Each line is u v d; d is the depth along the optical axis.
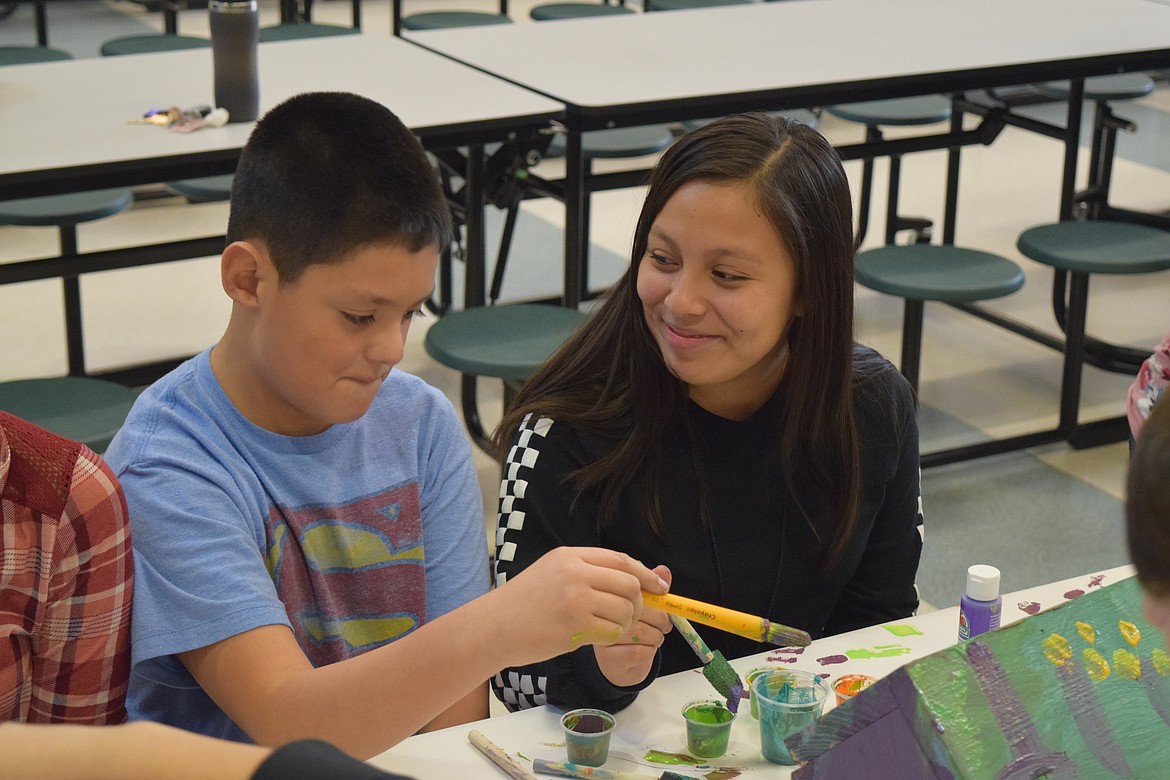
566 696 1.35
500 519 1.54
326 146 1.17
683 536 1.54
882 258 3.39
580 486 1.51
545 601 1.13
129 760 0.49
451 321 3.03
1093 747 0.99
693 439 1.54
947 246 3.49
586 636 1.13
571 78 3.15
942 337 4.34
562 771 1.23
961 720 0.95
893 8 3.99
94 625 1.19
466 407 3.59
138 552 1.25
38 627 1.17
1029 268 4.88
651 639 1.29
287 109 1.21
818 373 1.49
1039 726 0.97
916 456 1.66
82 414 2.42
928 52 3.39
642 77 3.16
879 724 0.97
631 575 1.16
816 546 1.57
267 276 1.21
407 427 1.46
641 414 1.52
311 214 1.16
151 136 2.67
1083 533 3.23
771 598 1.58
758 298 1.40
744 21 3.82
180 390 1.34
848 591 1.70
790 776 1.14
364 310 1.20
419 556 1.45
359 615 1.42
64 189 2.48
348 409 1.26
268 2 8.22
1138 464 0.75
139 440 1.30
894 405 1.62
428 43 3.56
